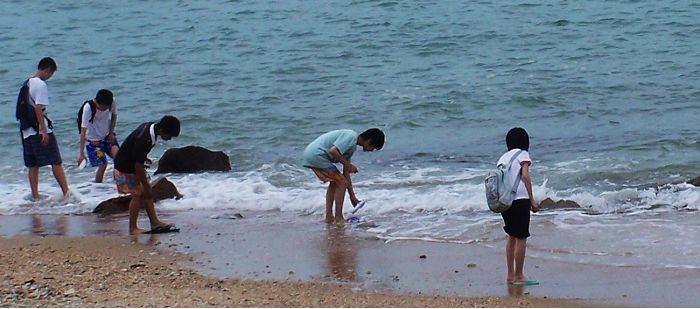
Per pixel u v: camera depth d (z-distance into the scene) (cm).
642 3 3678
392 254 1191
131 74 2886
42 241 1269
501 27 3362
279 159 1858
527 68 2736
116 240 1276
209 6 4112
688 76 2547
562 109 2269
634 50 2928
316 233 1307
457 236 1270
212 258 1179
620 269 1097
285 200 1502
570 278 1069
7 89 2755
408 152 1894
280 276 1095
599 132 2019
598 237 1242
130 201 1444
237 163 1836
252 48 3203
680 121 2086
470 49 3053
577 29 3284
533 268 1112
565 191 1524
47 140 1519
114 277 1070
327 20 3631
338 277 1090
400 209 1428
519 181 1045
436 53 3014
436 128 2141
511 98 2378
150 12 4062
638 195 1457
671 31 3180
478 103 2350
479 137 2033
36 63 3141
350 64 2900
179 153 1745
